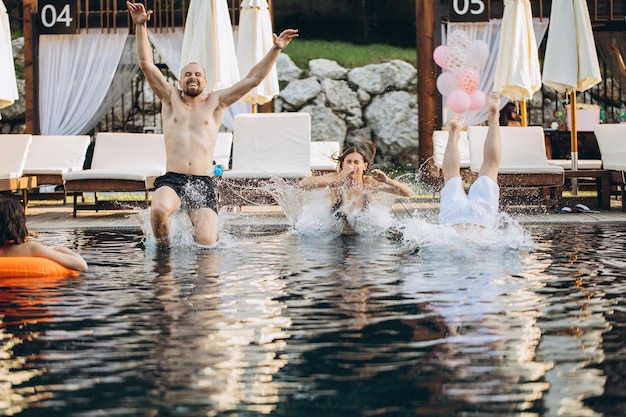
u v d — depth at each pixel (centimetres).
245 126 1013
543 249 575
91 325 340
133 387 259
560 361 281
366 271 479
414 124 1758
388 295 399
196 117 682
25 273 465
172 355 293
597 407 237
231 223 810
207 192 656
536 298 388
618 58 1395
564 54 1048
